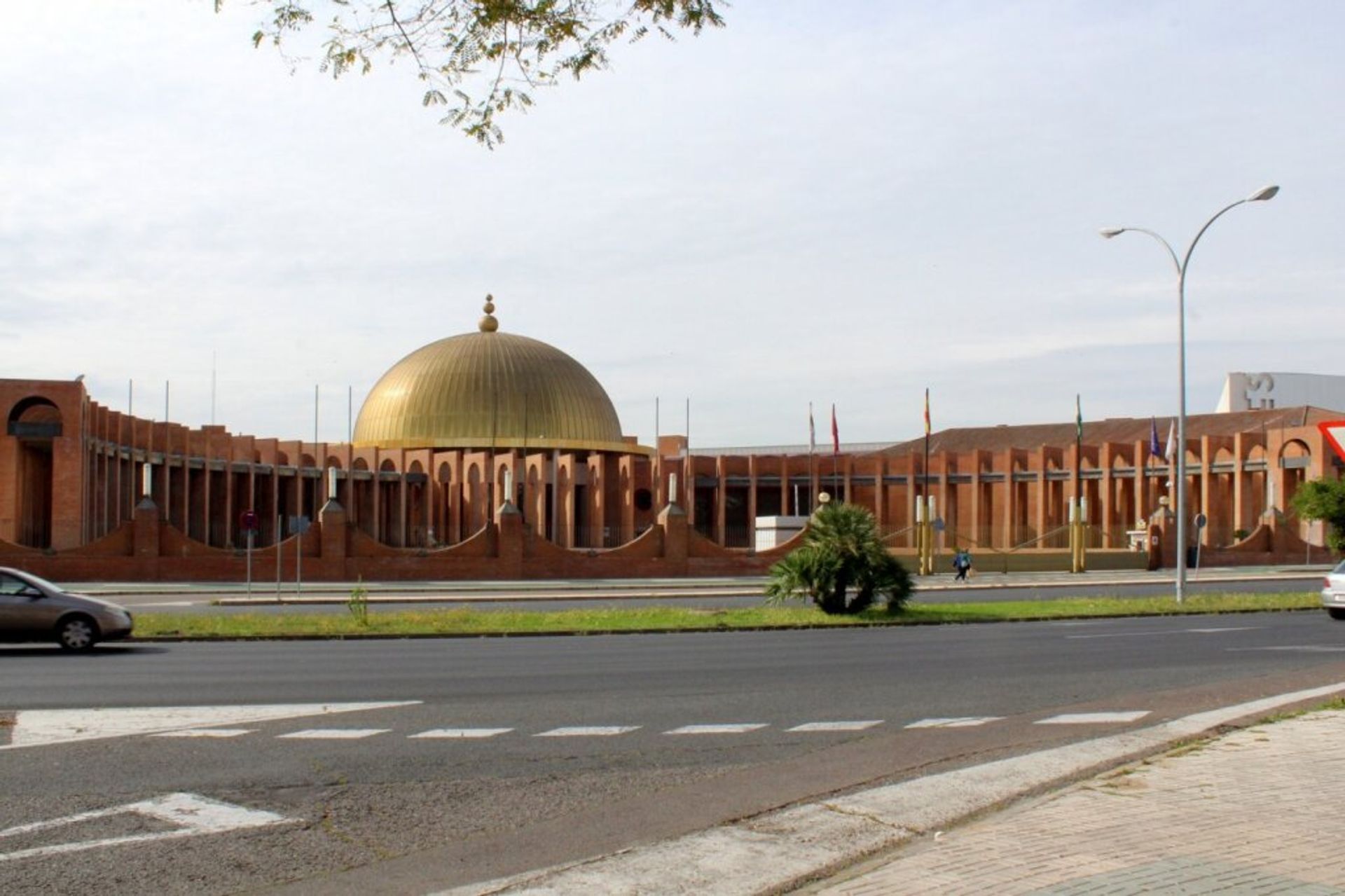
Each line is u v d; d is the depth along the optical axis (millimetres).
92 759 11461
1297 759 10703
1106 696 15875
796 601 34531
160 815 9422
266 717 13906
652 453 78375
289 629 25516
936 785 10125
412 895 7477
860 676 18000
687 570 51156
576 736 12852
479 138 11469
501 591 41938
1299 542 63031
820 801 9820
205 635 24469
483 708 14758
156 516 45312
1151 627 27562
